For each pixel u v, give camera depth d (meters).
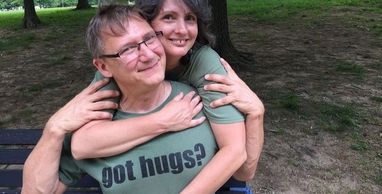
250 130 1.68
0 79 7.05
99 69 1.65
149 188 1.64
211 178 1.59
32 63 8.14
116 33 1.53
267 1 16.12
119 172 1.63
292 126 4.41
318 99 5.11
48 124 1.69
